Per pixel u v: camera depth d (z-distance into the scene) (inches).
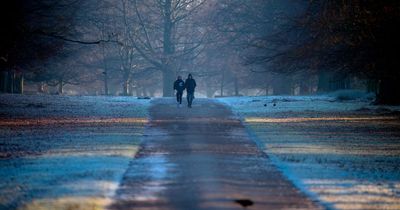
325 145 2295.8
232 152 1979.6
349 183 1478.8
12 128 2721.5
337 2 3427.7
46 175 1457.9
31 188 1301.7
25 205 1128.2
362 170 1738.4
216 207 1143.0
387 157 2062.0
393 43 3110.2
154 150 1987.0
